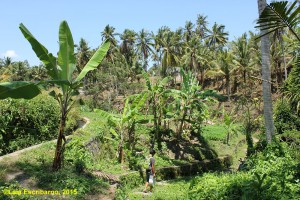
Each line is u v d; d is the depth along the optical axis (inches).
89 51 2229.3
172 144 840.9
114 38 2345.0
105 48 408.5
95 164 529.3
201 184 362.6
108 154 645.9
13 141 513.7
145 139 821.2
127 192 487.2
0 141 490.9
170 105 879.7
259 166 402.6
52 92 385.7
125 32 2679.6
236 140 1065.5
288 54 1596.9
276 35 1369.3
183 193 423.5
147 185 511.8
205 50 2186.3
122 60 2475.4
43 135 576.1
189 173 742.5
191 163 764.6
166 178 675.4
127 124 733.9
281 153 435.8
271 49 1603.1
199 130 960.3
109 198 381.4
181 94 848.3
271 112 479.2
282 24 244.2
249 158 492.1
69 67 386.3
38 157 425.4
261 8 458.3
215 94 839.7
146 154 735.1
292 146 490.0
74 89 389.7
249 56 1900.8
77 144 514.0
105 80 1959.9
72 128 676.7
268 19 241.8
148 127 891.4
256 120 1091.3
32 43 359.9
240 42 1836.9
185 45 1957.4
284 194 280.7
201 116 895.7
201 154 847.7
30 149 470.3
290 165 368.2
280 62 1744.6
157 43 2107.5
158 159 725.3
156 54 2294.5
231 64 1838.1
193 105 837.2
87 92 1911.9
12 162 392.5
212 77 2349.9
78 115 822.5
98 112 639.1
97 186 406.3
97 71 2047.2
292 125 732.7
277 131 736.3
